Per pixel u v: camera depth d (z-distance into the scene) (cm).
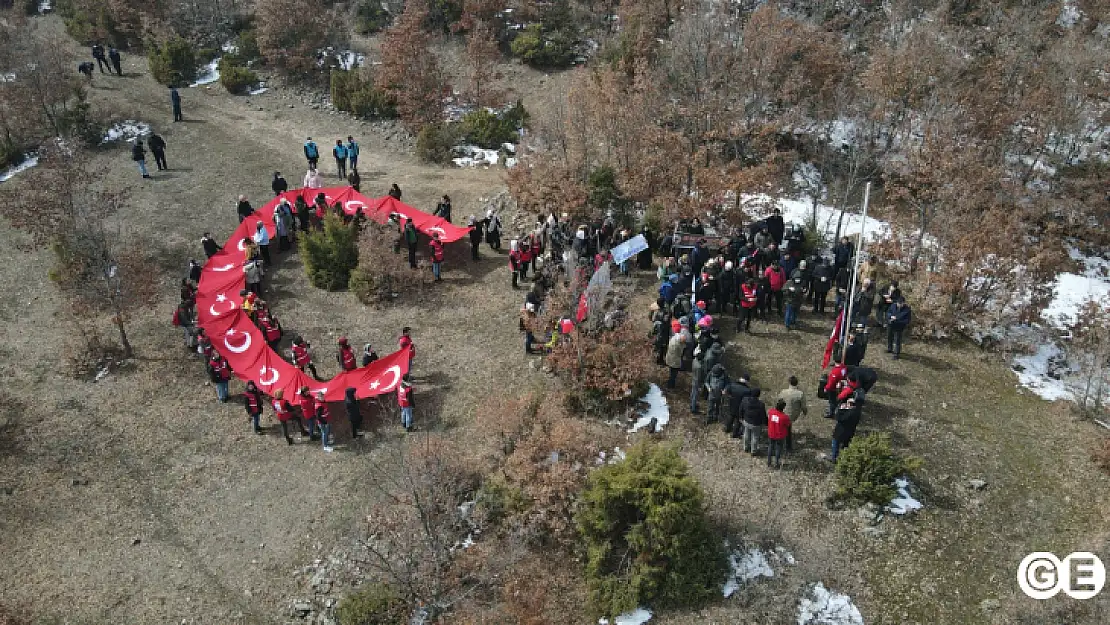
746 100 3036
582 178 2833
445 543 1648
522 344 2286
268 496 1859
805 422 1941
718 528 1680
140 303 2348
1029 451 1873
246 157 3359
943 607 1538
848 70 3186
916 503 1725
